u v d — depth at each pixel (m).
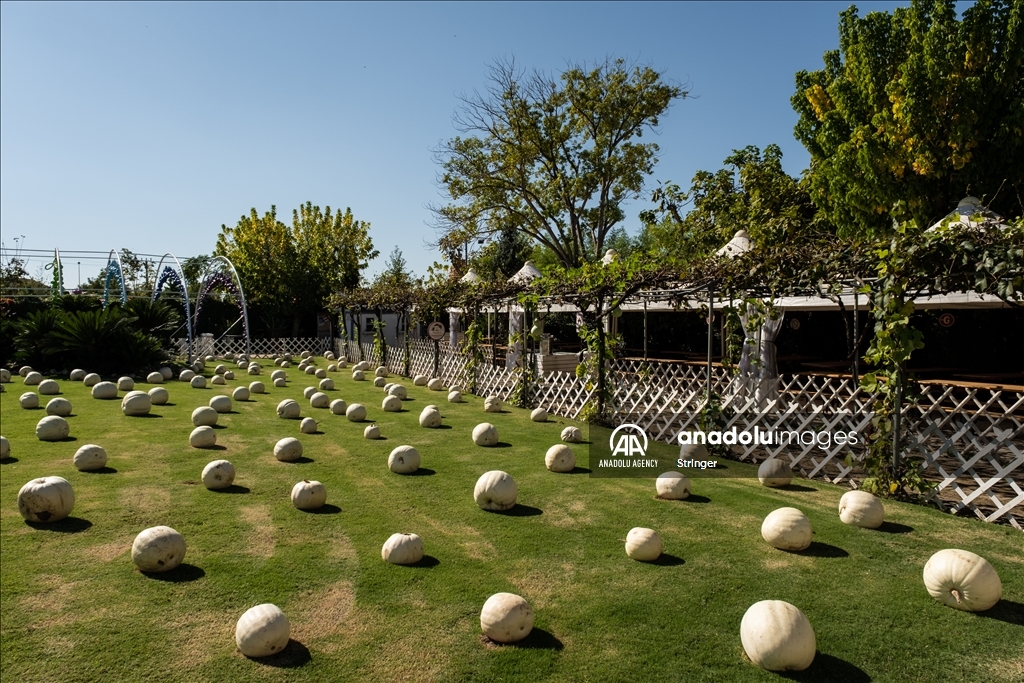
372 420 13.88
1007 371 15.77
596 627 4.84
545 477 9.05
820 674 4.23
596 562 6.05
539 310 15.82
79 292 35.12
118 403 15.66
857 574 5.73
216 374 22.64
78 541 6.45
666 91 33.34
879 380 8.14
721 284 10.31
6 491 8.04
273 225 37.81
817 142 22.48
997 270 6.44
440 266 28.17
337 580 5.65
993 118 15.77
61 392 17.48
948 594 5.11
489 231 35.59
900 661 4.38
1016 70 15.22
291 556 6.16
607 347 13.42
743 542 6.52
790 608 4.39
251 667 4.32
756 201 22.19
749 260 9.70
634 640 4.66
